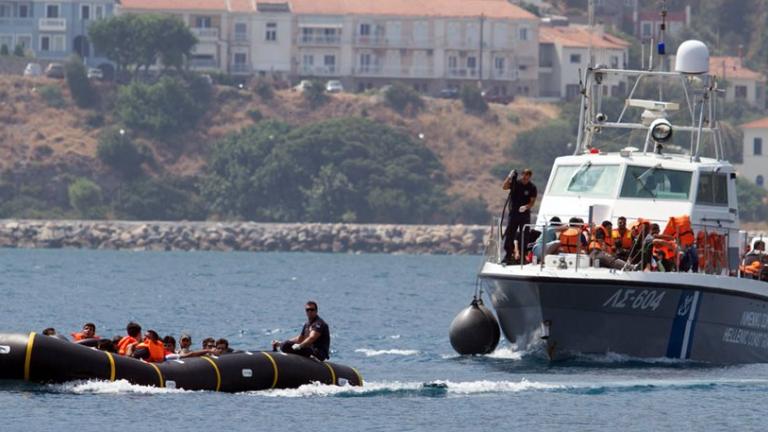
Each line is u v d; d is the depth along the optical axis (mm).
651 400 88562
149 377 84375
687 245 101250
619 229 100500
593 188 107938
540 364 102312
